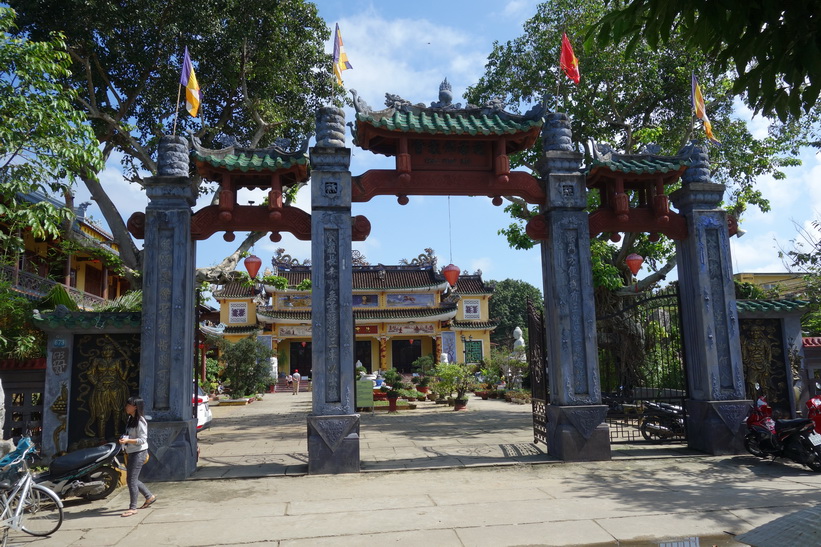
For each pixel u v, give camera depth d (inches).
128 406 272.8
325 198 361.1
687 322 408.8
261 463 382.0
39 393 386.0
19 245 385.1
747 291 759.7
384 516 251.4
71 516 261.4
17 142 340.2
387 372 1013.2
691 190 403.9
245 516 256.2
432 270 1750.7
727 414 379.9
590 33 137.0
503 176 378.9
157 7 553.0
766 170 682.2
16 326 430.9
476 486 305.6
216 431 590.6
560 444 365.1
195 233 361.7
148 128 634.2
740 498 273.3
